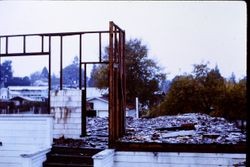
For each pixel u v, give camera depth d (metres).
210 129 11.05
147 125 13.35
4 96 32.62
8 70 36.06
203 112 23.75
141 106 28.27
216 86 23.59
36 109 25.92
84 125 10.47
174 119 16.02
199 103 24.00
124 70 9.92
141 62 30.30
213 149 7.17
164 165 7.43
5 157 8.95
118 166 7.64
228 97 21.80
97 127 13.45
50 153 8.05
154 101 28.39
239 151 7.03
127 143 7.63
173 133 9.73
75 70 33.22
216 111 22.14
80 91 10.42
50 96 10.58
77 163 7.50
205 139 8.29
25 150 8.78
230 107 21.41
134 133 10.19
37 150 7.57
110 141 7.70
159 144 7.46
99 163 6.49
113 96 7.85
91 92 30.16
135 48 30.92
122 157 7.63
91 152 7.91
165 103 25.67
